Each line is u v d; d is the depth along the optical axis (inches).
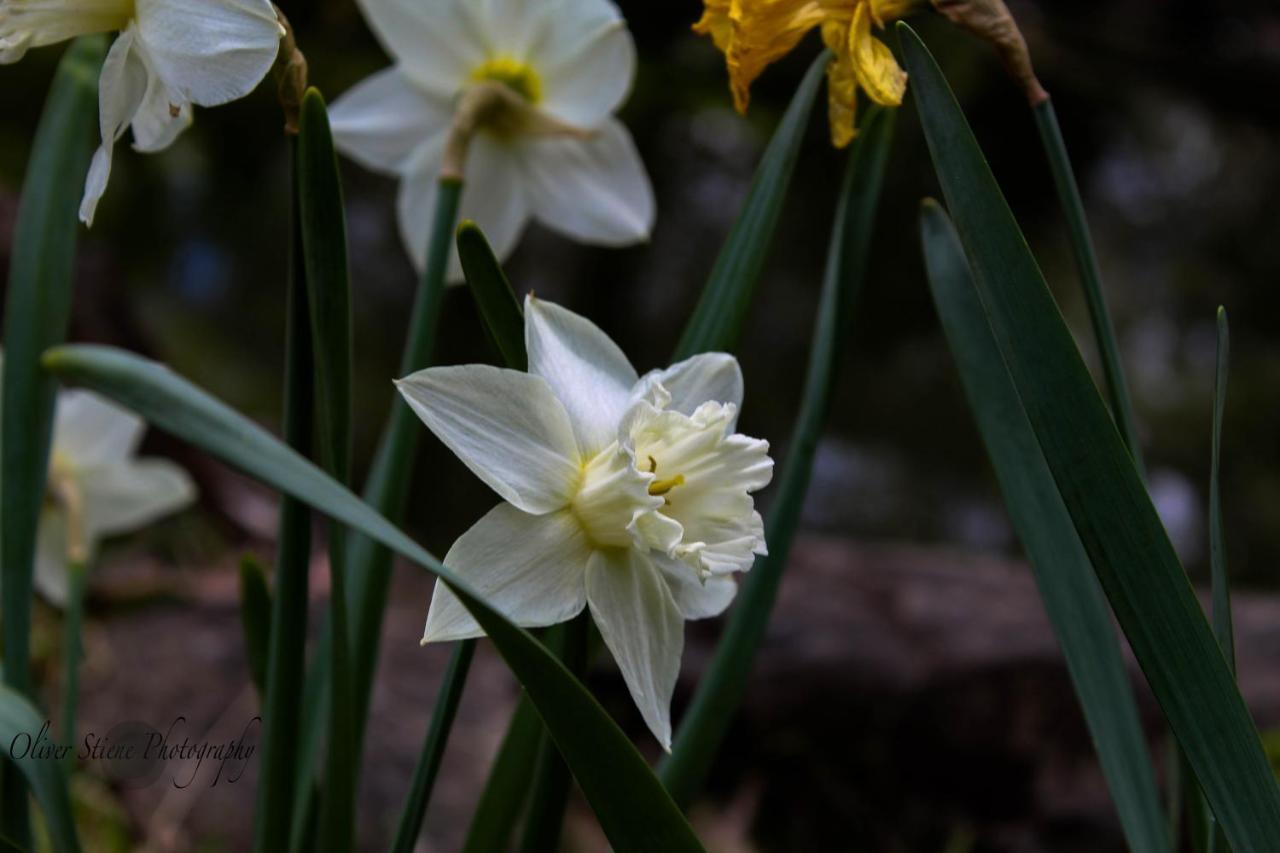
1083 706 23.9
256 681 25.3
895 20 23.9
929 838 44.3
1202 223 117.9
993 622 46.7
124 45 22.3
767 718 45.9
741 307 24.3
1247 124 102.5
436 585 21.9
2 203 53.4
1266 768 21.7
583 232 29.6
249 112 89.6
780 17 24.0
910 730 44.7
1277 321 121.8
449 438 21.9
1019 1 93.7
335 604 23.3
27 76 79.0
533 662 20.7
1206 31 93.4
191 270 93.7
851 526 108.8
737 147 101.2
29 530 25.0
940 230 25.5
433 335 25.5
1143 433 118.6
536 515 22.2
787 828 45.6
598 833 42.2
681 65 92.3
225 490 57.9
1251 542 115.5
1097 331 23.7
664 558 22.7
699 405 23.3
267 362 95.3
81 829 36.7
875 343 104.7
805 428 25.3
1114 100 97.6
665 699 22.2
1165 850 23.6
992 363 24.9
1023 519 24.4
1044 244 106.4
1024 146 98.9
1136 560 21.7
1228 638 22.5
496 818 24.5
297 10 80.4
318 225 22.7
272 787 24.0
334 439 23.2
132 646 46.2
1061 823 41.8
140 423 32.1
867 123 24.5
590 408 22.7
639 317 104.7
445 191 26.0
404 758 40.8
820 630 46.9
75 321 57.1
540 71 28.7
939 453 110.0
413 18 28.4
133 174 89.0
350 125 28.7
